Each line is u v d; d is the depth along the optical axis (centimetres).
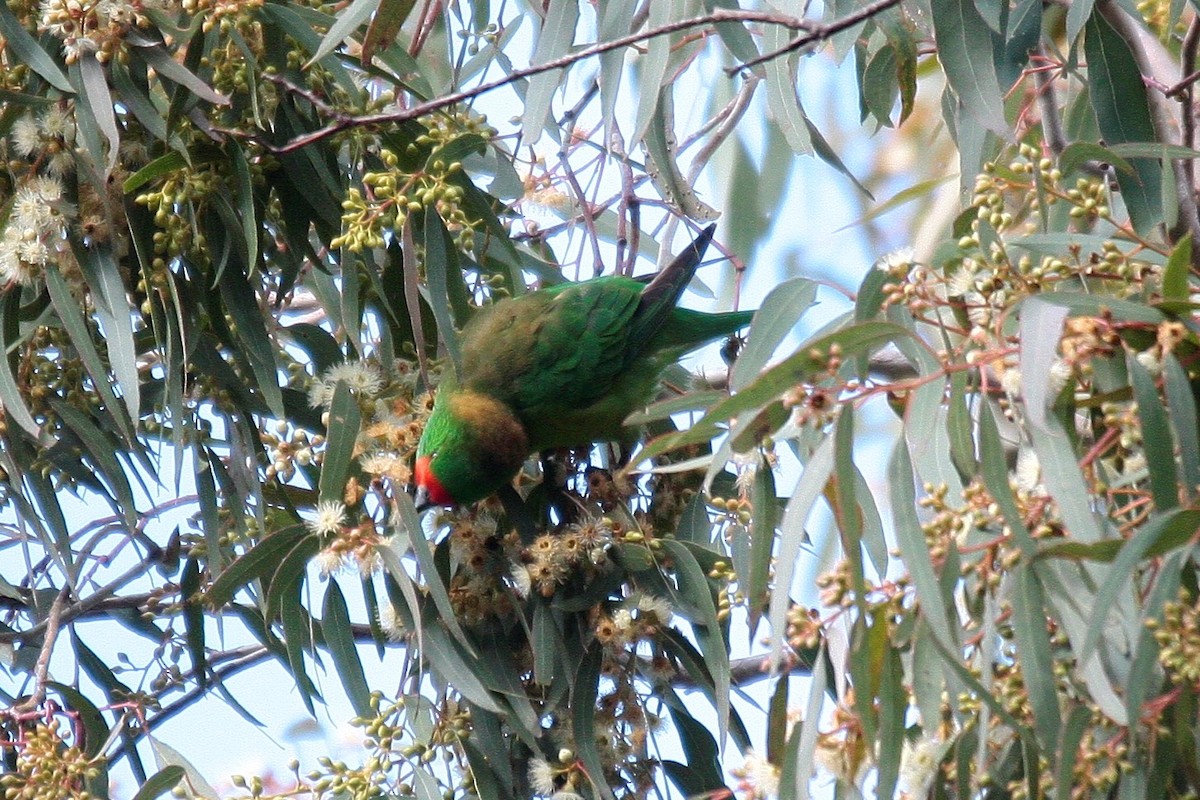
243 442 768
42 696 734
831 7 739
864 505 616
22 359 785
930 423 539
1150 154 618
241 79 742
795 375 531
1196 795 528
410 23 977
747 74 938
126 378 706
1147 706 514
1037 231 688
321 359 830
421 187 710
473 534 743
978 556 562
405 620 712
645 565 717
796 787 519
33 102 702
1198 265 664
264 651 882
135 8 707
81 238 730
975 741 534
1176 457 558
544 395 844
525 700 709
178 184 732
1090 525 496
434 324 824
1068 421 567
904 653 570
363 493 723
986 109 666
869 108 887
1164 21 924
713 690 728
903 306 611
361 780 662
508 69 932
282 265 810
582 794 715
